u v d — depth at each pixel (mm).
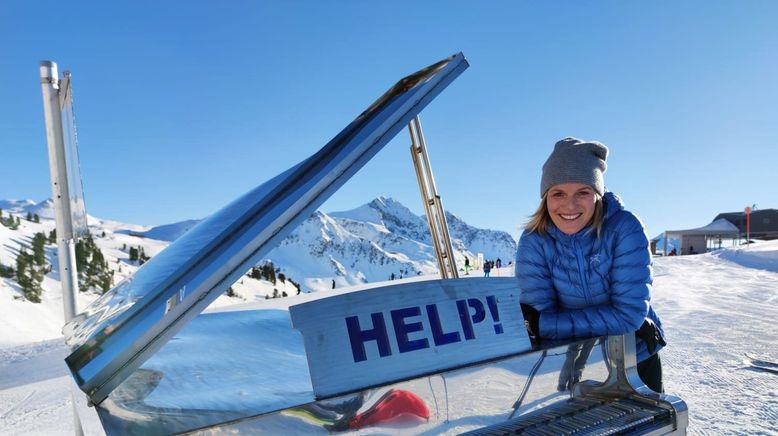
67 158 3553
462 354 1134
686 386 3779
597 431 1192
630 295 1614
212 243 1239
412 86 1321
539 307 1886
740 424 2938
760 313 7785
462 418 1106
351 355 1024
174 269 1262
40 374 5824
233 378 1230
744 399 3412
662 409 1307
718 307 8641
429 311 1132
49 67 3406
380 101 1392
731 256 24766
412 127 2199
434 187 2234
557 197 1751
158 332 893
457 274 2234
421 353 1088
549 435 1143
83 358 1170
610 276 1708
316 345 1008
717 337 5730
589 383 1348
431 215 2252
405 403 1044
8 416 4000
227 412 1005
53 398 4562
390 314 1087
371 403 1011
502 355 1186
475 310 1193
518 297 1274
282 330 1672
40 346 8688
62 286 3580
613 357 1413
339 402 985
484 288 1229
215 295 898
